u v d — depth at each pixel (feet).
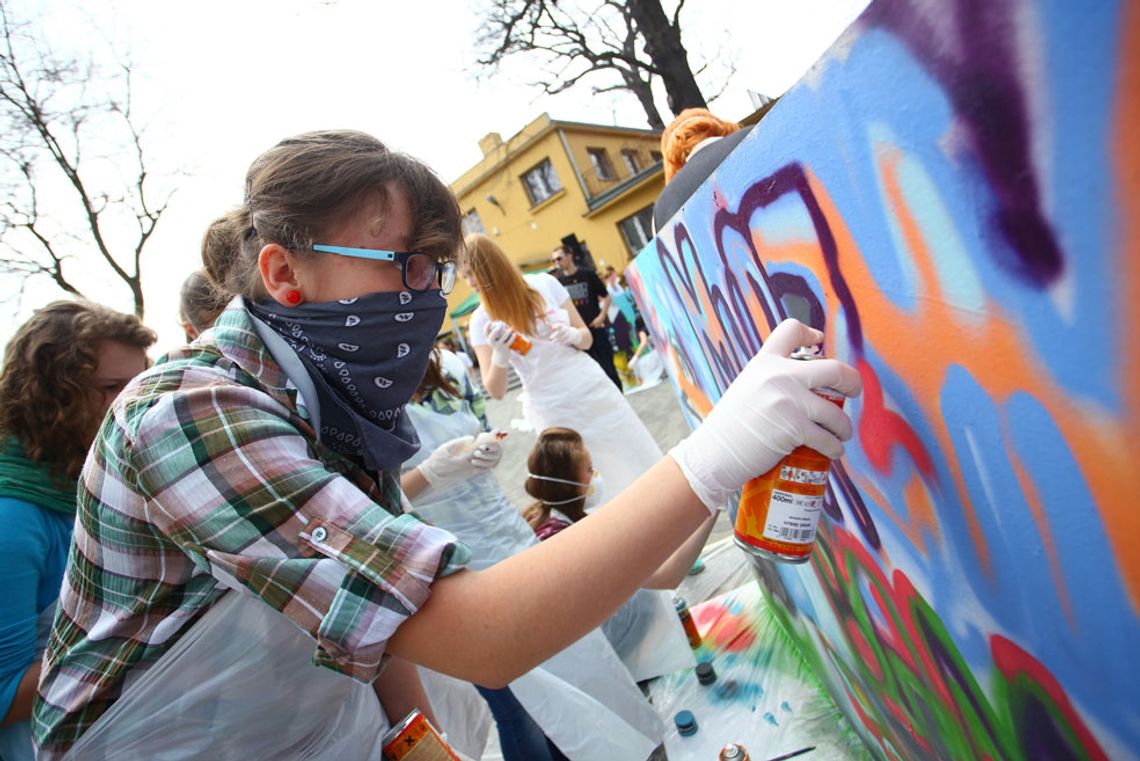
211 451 2.58
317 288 3.00
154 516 2.65
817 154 2.27
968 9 1.44
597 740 5.57
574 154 66.18
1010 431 1.86
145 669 2.91
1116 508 1.60
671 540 2.51
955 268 1.81
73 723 2.90
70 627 3.05
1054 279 1.50
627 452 10.70
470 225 73.56
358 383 3.09
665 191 6.27
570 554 2.46
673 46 31.12
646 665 7.16
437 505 6.41
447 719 5.19
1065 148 1.34
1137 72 1.15
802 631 6.27
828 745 5.80
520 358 10.57
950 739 3.54
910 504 2.71
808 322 2.95
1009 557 2.15
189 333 5.88
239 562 2.50
